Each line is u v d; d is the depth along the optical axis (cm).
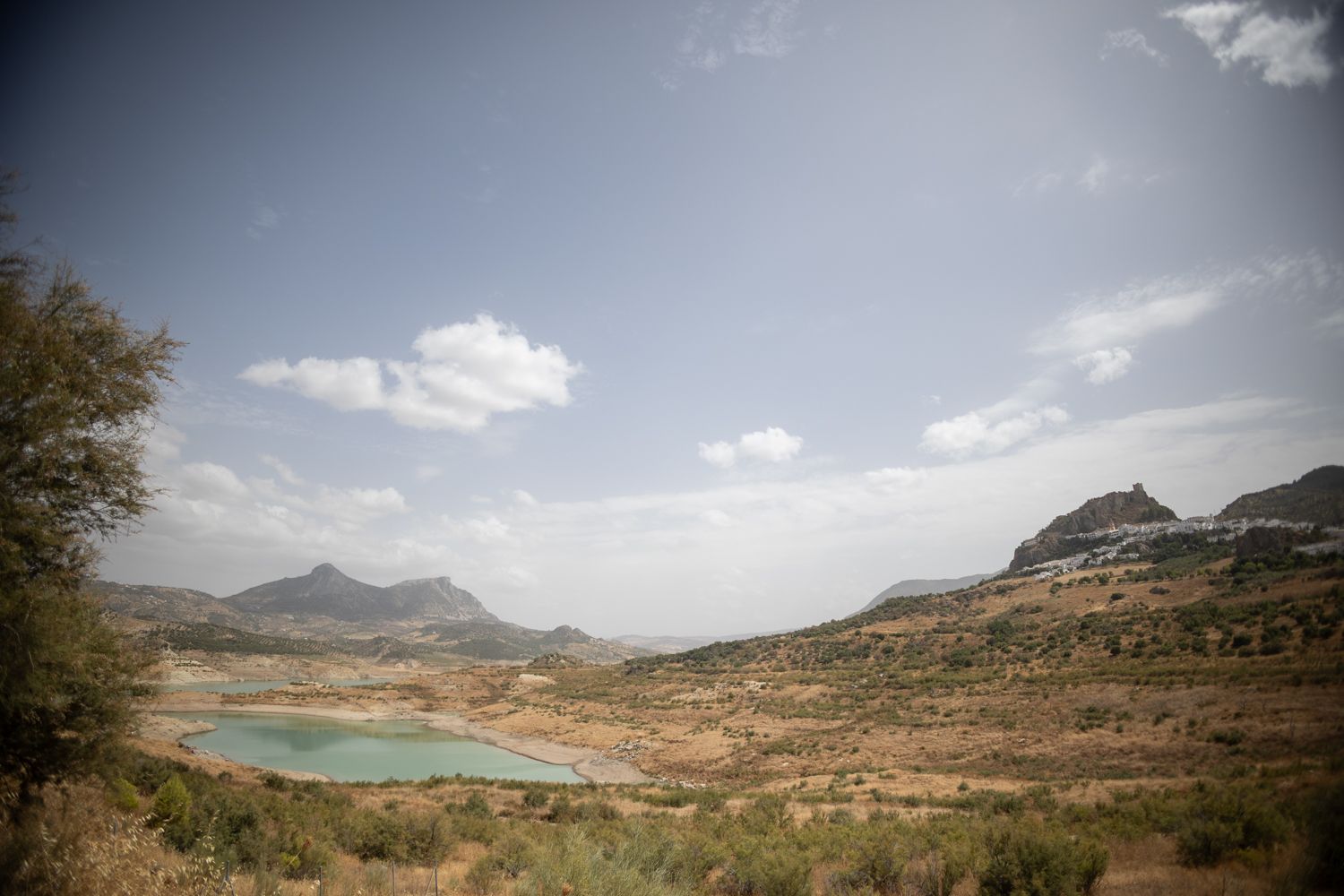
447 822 2491
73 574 1277
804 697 7981
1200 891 1003
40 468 1225
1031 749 4497
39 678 1154
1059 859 1142
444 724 10775
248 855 1484
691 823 2802
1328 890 936
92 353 1422
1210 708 3716
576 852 1108
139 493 1459
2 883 750
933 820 2333
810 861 1666
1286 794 1266
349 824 2212
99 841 845
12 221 1312
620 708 9950
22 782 1193
